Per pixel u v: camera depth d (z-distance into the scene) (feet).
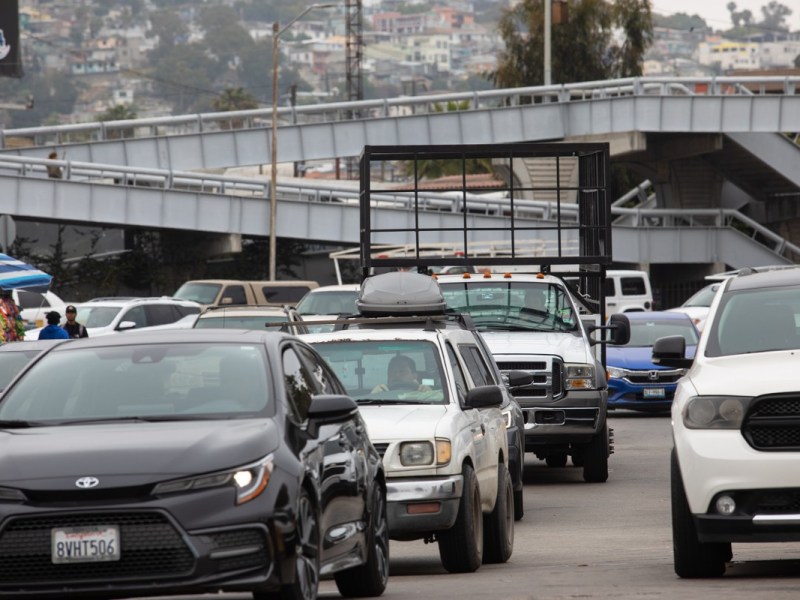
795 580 95.45
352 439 89.61
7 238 272.72
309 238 568.82
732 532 93.04
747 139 593.01
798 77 566.77
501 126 585.22
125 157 574.15
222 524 72.18
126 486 72.18
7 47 631.15
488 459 115.55
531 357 178.29
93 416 81.35
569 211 569.23
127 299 394.11
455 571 109.50
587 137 583.17
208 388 82.74
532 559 119.14
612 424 268.82
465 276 191.93
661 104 569.64
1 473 73.31
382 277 147.43
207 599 88.17
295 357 89.35
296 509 75.05
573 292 195.93
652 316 288.71
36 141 587.68
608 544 127.34
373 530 91.86
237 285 382.22
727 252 608.19
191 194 553.64
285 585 74.18
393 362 116.67
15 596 71.56
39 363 86.89
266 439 76.84
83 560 71.56
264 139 581.94
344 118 640.17
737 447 92.99
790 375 94.12
